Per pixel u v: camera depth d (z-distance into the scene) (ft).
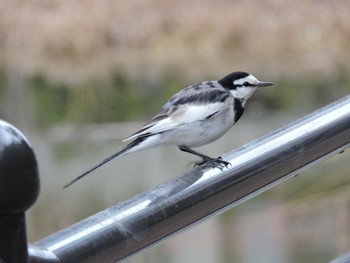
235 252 36.06
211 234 37.93
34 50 94.07
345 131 11.46
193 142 18.25
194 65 88.28
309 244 36.35
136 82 81.20
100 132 64.44
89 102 74.02
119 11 96.78
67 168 51.78
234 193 10.06
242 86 19.20
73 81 81.82
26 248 6.50
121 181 48.06
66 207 42.96
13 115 72.59
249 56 91.15
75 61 92.02
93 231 7.99
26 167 6.36
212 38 94.63
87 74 84.99
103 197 44.98
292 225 38.70
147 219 8.69
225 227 38.91
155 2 97.30
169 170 49.90
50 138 62.80
